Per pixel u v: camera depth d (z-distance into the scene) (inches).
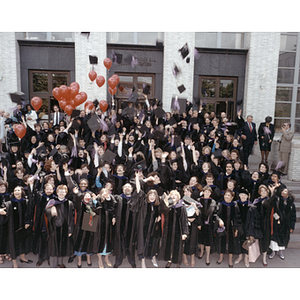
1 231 156.8
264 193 173.5
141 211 163.5
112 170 204.7
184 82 377.1
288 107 403.9
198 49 383.9
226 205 169.0
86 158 221.5
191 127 282.5
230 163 203.2
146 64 380.5
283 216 178.7
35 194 166.4
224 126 294.7
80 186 162.6
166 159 215.8
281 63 395.2
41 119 383.6
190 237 166.2
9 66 358.3
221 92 399.2
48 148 234.4
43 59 370.9
